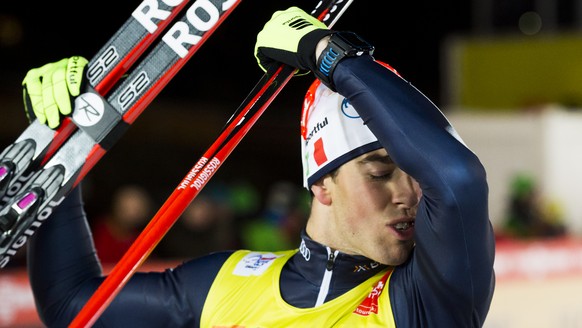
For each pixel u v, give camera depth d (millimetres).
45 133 3508
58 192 3504
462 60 19094
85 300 3889
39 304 4000
